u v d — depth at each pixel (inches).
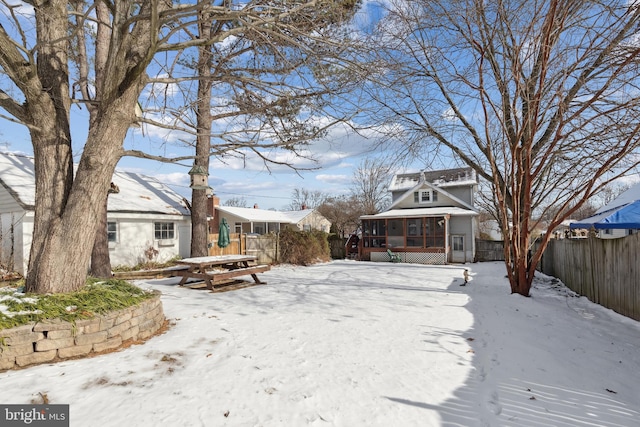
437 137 387.2
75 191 182.1
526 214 318.7
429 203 902.4
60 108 191.9
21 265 404.5
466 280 401.4
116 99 181.3
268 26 217.5
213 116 429.1
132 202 561.3
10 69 166.7
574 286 351.3
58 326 150.8
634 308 230.7
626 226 348.2
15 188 421.4
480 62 294.0
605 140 275.9
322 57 218.5
